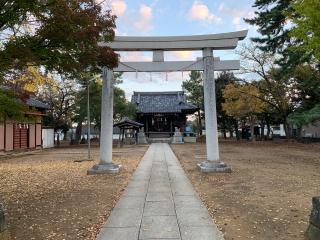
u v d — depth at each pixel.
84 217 7.54
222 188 10.82
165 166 16.91
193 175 13.75
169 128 50.97
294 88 34.50
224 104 39.22
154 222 7.06
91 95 35.19
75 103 38.16
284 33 19.88
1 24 6.72
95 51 8.20
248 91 36.69
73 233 6.44
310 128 50.25
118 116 44.34
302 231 6.39
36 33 7.22
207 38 14.86
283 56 20.67
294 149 27.61
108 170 14.40
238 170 14.91
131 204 8.72
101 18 8.30
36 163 19.77
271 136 50.56
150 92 53.12
